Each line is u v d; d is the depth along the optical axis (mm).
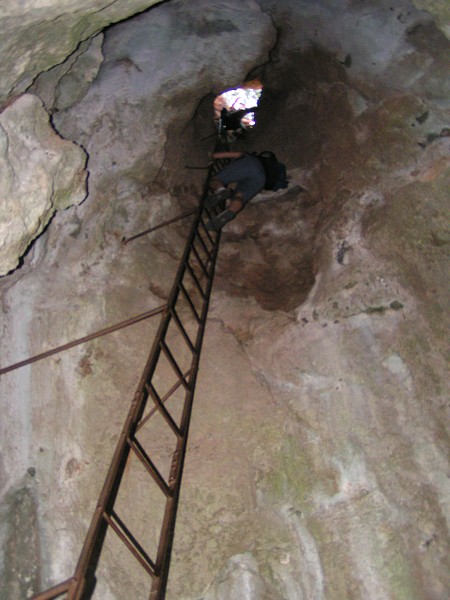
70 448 3082
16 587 2793
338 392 3195
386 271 3256
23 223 2281
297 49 3518
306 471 3111
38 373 3062
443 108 2818
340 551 2973
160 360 3373
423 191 3051
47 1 1761
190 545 3039
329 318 3342
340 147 3670
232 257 4148
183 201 4227
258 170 4059
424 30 2615
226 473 3127
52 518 2988
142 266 3643
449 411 2980
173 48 3184
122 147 3355
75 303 3244
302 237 4098
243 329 3625
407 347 3113
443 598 2816
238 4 3086
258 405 3275
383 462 3041
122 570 2975
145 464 2395
